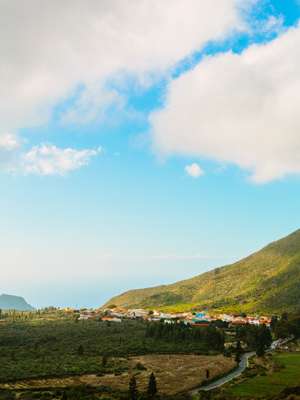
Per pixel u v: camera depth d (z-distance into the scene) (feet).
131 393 370.12
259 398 362.33
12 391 393.09
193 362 567.59
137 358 593.01
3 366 494.59
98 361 548.72
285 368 511.40
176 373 490.90
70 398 370.53
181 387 425.28
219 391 401.49
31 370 476.13
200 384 442.50
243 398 366.22
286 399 344.08
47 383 426.92
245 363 577.43
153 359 586.86
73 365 513.45
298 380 437.58
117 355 611.06
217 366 537.24
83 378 453.17
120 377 462.19
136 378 459.32
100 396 378.32
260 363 563.89
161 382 443.32
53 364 517.55
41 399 367.45
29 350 631.56
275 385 417.49
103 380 444.55
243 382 438.81
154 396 377.91
